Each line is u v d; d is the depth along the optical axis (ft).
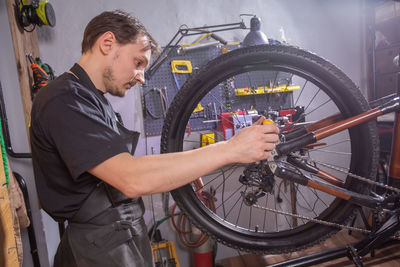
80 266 2.80
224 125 6.13
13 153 4.74
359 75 7.96
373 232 5.02
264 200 7.61
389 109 3.38
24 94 5.05
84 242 2.78
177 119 3.54
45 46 6.43
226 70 3.48
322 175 3.91
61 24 6.49
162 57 6.83
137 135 3.52
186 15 7.00
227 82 6.93
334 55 7.79
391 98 3.86
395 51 7.11
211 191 6.36
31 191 5.25
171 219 7.16
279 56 3.41
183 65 6.81
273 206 7.67
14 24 4.91
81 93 2.52
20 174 5.15
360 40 7.86
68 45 6.52
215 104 7.01
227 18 7.20
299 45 7.60
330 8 7.66
